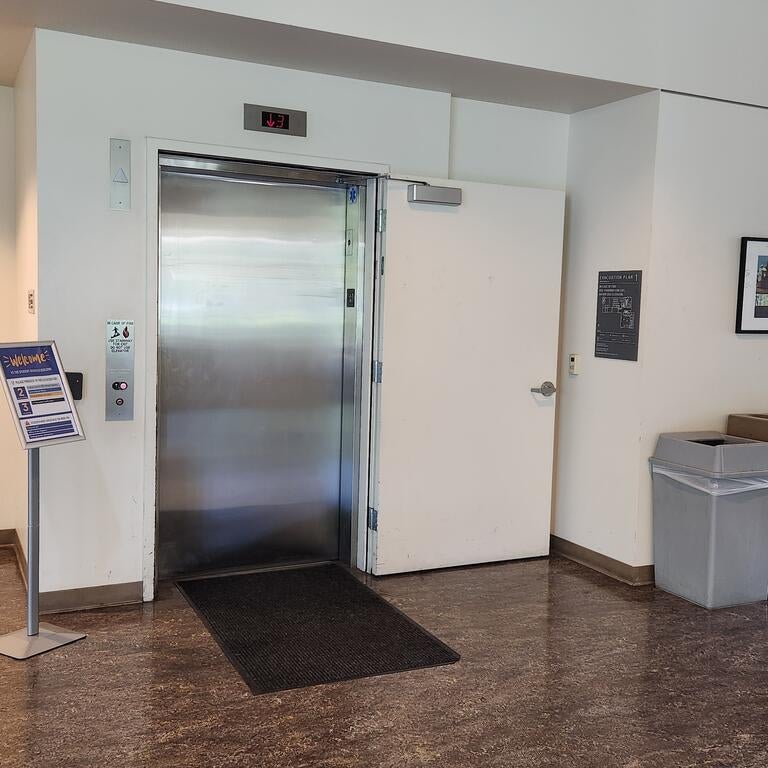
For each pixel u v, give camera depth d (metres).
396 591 4.05
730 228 4.36
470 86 4.14
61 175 3.46
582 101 4.38
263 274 4.15
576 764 2.55
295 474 4.35
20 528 4.18
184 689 2.95
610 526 4.39
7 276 4.40
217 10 3.16
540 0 3.78
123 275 3.61
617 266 4.32
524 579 4.30
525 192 4.38
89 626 3.49
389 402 4.16
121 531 3.72
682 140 4.15
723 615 3.87
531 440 4.54
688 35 4.12
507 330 4.41
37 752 2.52
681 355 4.27
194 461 4.10
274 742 2.62
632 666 3.28
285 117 3.86
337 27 3.38
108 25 3.32
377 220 4.14
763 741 2.73
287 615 3.69
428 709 2.87
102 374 3.61
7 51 3.72
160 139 3.63
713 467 3.84
